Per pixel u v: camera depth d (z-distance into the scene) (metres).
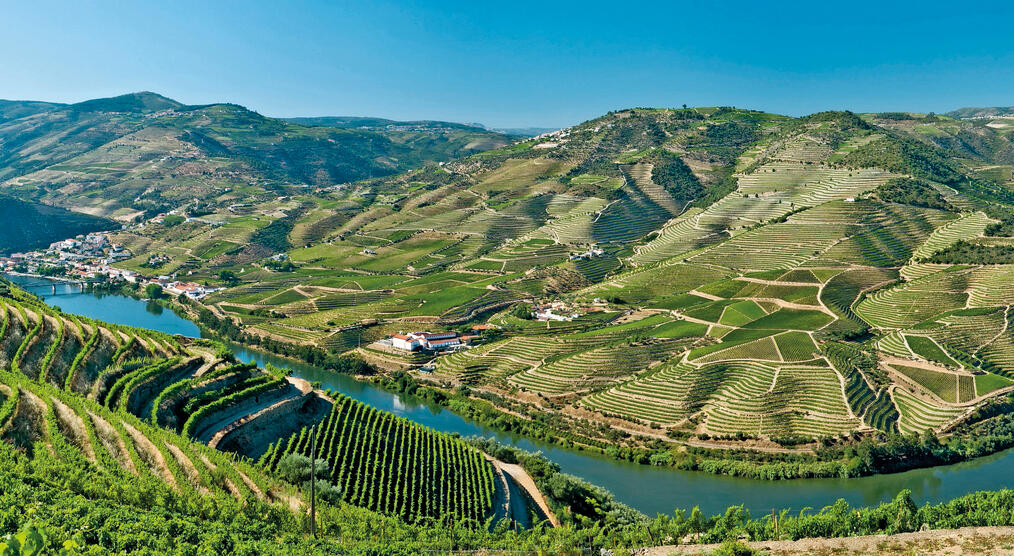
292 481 128.25
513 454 176.62
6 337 157.50
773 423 192.88
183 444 120.50
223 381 164.38
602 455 187.62
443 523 129.50
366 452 151.62
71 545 40.00
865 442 177.88
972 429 190.75
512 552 105.88
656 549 106.00
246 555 82.50
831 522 116.50
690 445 187.62
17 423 111.38
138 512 87.38
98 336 173.38
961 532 98.88
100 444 110.44
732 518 123.56
